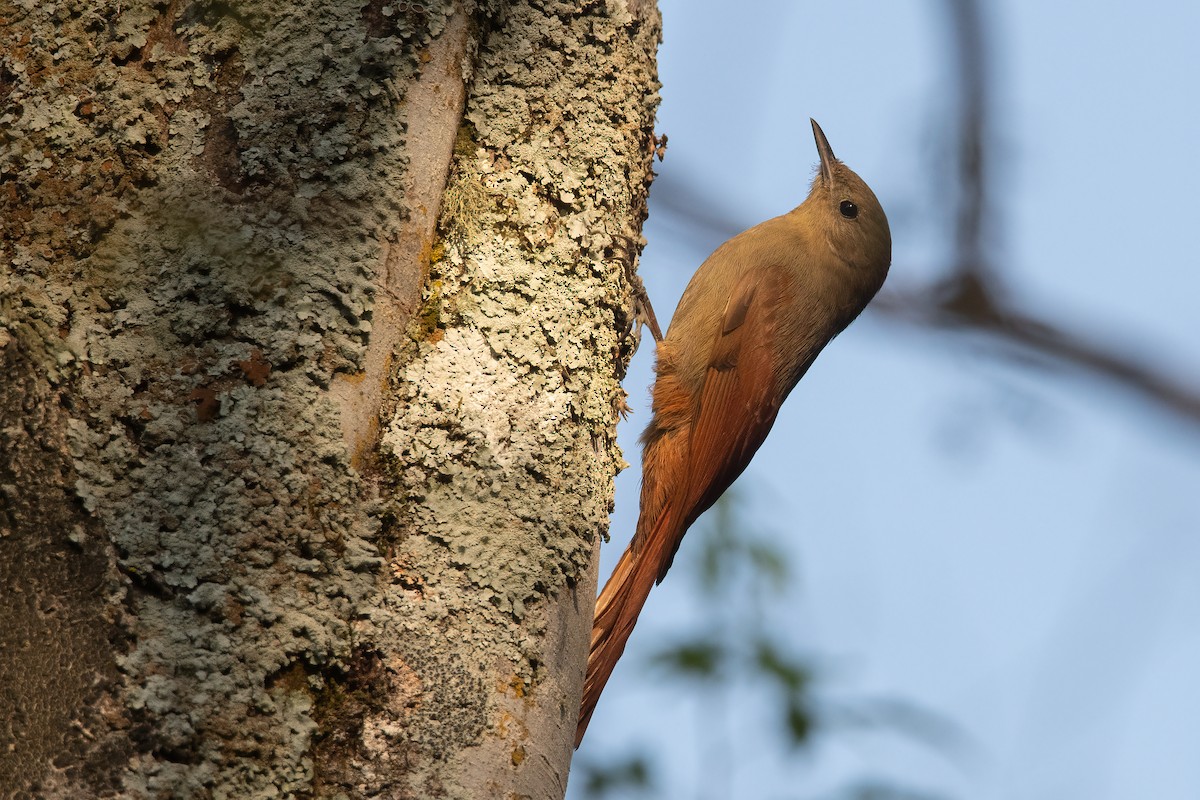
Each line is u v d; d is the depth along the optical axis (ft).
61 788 12.62
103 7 15.99
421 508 15.46
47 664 13.07
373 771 13.94
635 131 19.90
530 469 16.34
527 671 15.38
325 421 14.78
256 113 15.76
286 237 15.31
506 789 14.61
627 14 20.43
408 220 16.11
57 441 13.89
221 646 13.53
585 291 18.16
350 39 16.34
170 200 15.19
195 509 13.99
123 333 14.58
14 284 14.57
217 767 13.14
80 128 15.44
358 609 14.38
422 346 16.37
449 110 16.97
